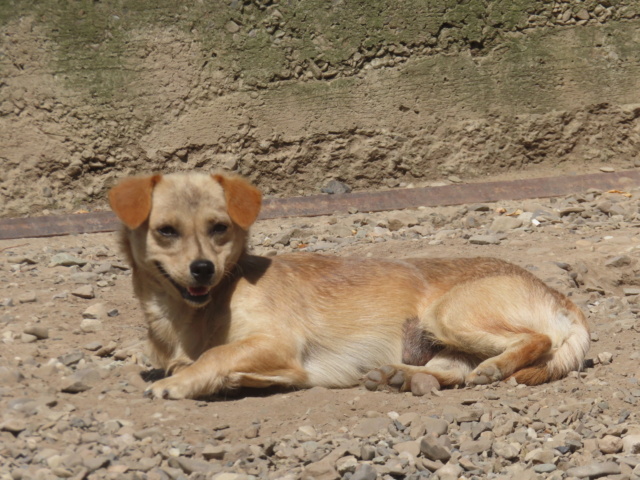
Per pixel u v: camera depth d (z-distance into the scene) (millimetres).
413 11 13773
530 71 14219
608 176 13516
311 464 4727
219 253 6059
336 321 6418
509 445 5133
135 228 6023
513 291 6527
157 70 13086
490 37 14086
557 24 14289
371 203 12648
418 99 13906
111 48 12938
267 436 5195
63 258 9969
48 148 12742
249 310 6094
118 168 13055
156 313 6344
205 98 13250
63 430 5035
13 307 8109
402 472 4785
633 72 14453
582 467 4867
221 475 4578
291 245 10969
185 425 5242
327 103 13609
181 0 13172
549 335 6430
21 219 11656
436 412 5574
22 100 12680
